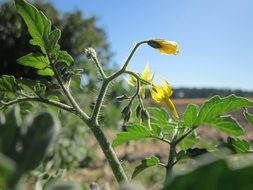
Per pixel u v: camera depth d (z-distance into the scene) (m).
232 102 0.08
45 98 0.09
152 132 0.08
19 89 0.09
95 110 0.09
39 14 0.09
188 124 0.08
